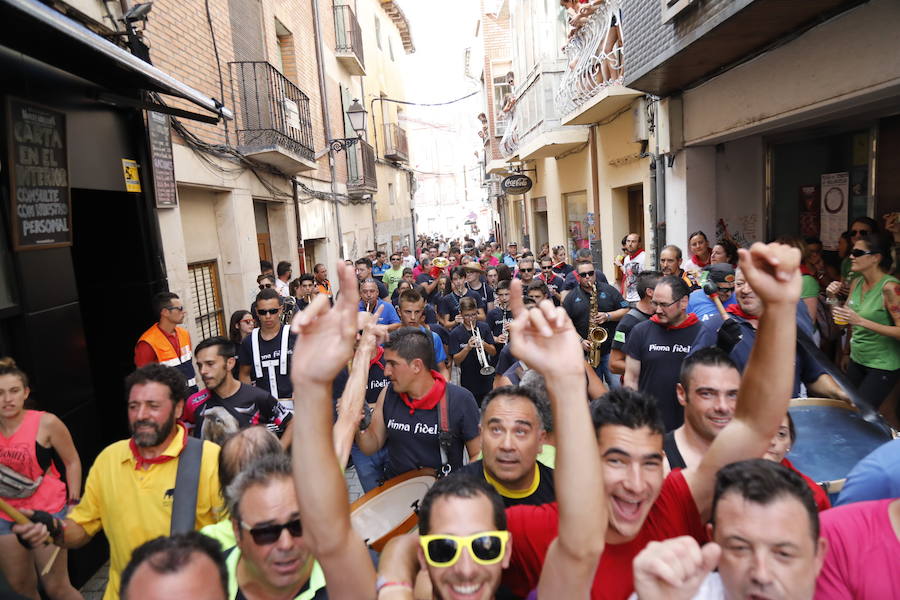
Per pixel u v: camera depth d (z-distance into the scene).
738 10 4.77
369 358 2.42
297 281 9.14
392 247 26.38
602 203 11.71
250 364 5.28
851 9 4.64
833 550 1.71
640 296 4.98
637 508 1.82
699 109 7.36
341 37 16.81
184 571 1.48
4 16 3.60
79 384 4.71
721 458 1.84
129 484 2.82
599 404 1.91
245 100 9.13
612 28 8.73
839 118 6.47
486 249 15.96
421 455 3.58
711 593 1.55
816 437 2.88
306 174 13.09
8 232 4.05
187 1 7.14
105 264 6.02
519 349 1.44
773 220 8.12
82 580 4.49
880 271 4.79
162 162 6.30
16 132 4.07
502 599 2.04
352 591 1.49
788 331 1.65
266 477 1.96
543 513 2.03
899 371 4.74
